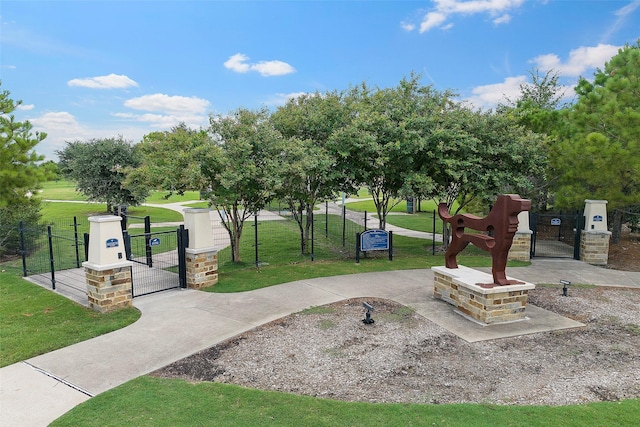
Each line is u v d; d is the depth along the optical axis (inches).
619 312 301.9
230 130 418.9
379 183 529.0
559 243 596.7
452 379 198.7
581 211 510.0
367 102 521.0
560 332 260.8
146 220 445.7
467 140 462.3
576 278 402.6
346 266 444.5
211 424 158.7
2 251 492.1
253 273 410.6
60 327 264.8
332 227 797.9
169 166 416.8
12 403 177.3
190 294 338.3
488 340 246.7
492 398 181.0
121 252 303.4
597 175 456.1
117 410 169.3
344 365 213.2
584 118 478.6
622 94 449.7
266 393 182.2
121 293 303.1
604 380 198.4
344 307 305.3
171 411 167.9
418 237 721.0
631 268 450.9
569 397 182.2
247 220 900.6
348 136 443.8
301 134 498.3
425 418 162.7
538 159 509.0
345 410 168.4
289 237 695.1
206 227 362.9
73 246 521.0
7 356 223.5
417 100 525.3
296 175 429.7
